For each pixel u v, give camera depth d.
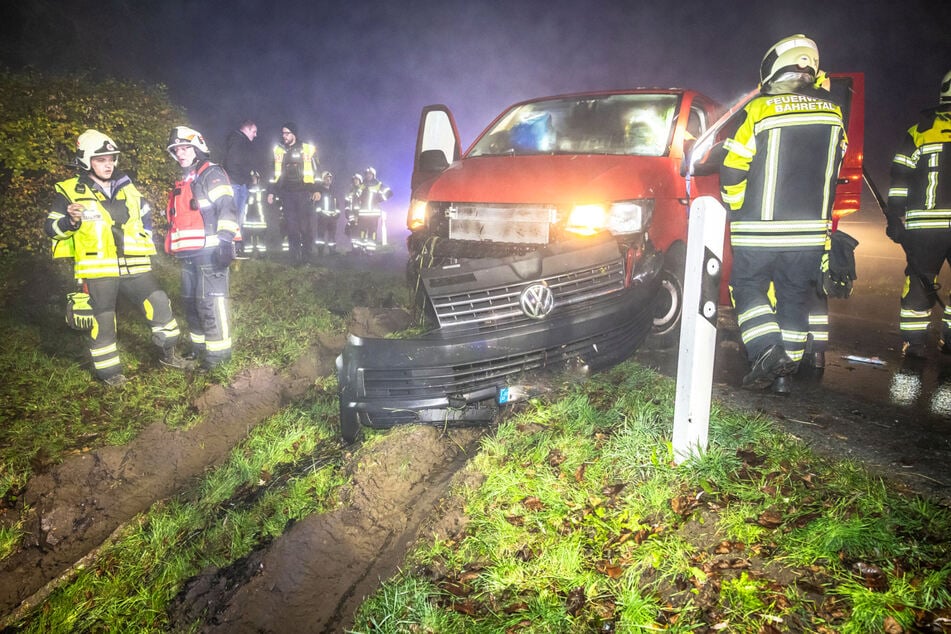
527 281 3.86
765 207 3.46
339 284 7.87
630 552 2.54
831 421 3.46
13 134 6.93
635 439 3.12
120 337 5.93
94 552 3.41
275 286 7.59
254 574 2.89
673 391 3.67
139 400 4.73
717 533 2.54
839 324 6.19
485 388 3.71
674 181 4.70
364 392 3.63
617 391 3.79
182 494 3.80
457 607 2.44
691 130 5.28
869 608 2.10
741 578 2.30
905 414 3.60
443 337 3.73
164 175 8.23
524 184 4.37
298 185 10.27
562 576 2.47
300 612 2.68
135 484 3.84
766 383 3.94
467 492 3.04
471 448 3.56
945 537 2.38
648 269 4.22
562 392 3.80
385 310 6.00
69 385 4.90
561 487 2.97
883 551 2.33
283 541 3.01
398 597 2.48
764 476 2.81
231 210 4.86
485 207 4.43
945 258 4.78
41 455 4.04
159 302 5.07
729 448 3.03
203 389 4.80
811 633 2.08
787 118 3.38
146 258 4.99
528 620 2.32
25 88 7.32
